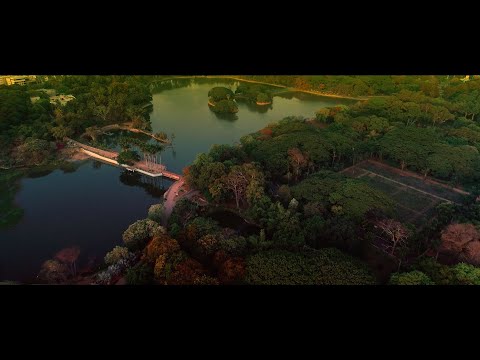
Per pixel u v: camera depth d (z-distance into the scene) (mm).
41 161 189375
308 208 131750
